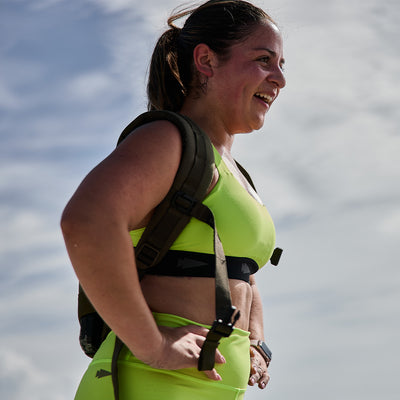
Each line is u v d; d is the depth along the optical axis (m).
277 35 3.56
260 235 3.28
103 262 2.69
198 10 3.62
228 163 3.49
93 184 2.77
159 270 3.09
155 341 2.80
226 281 2.98
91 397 3.06
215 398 3.08
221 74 3.50
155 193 2.91
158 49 3.73
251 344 3.84
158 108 3.74
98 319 3.35
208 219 3.04
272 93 3.54
